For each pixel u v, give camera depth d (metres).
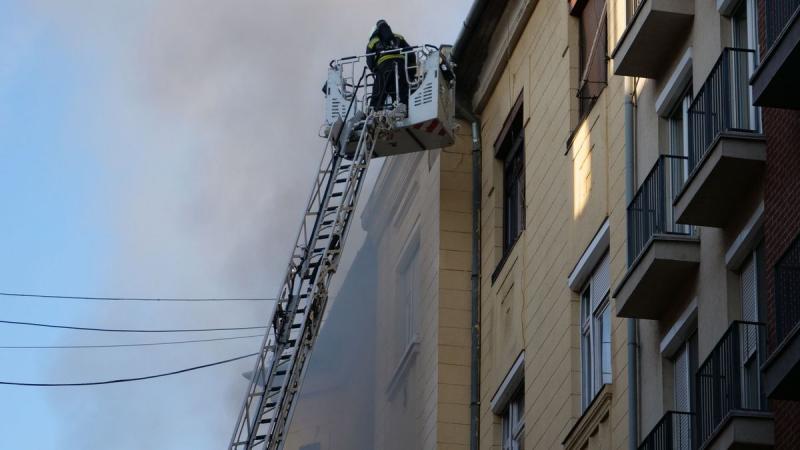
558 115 24.66
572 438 21.67
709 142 17.75
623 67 20.45
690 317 18.66
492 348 26.64
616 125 21.95
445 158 29.02
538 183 25.23
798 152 16.38
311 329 25.78
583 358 22.34
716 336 17.78
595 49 23.73
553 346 23.27
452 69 27.81
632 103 21.11
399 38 27.72
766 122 17.11
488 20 27.64
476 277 27.81
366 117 27.16
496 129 28.05
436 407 27.23
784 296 15.58
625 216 20.97
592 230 22.36
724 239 17.89
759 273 17.30
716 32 18.83
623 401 20.22
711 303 18.00
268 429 24.92
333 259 26.28
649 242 18.66
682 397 18.80
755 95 16.31
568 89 24.30
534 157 25.61
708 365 16.97
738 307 17.59
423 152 30.59
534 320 24.41
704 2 19.27
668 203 19.25
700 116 18.20
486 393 26.55
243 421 24.98
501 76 28.12
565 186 23.84
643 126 20.70
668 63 20.22
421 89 27.11
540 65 25.97
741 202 17.61
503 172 27.94
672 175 19.38
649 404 19.41
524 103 26.58
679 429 18.19
